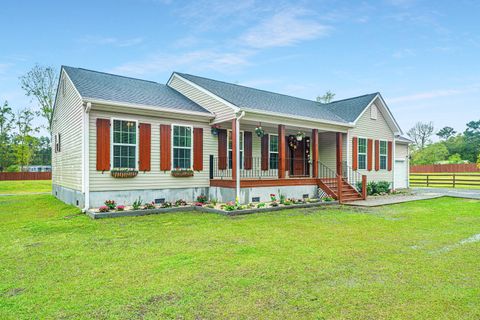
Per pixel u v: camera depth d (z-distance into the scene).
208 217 8.90
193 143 11.78
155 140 10.88
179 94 13.74
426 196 14.65
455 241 6.15
